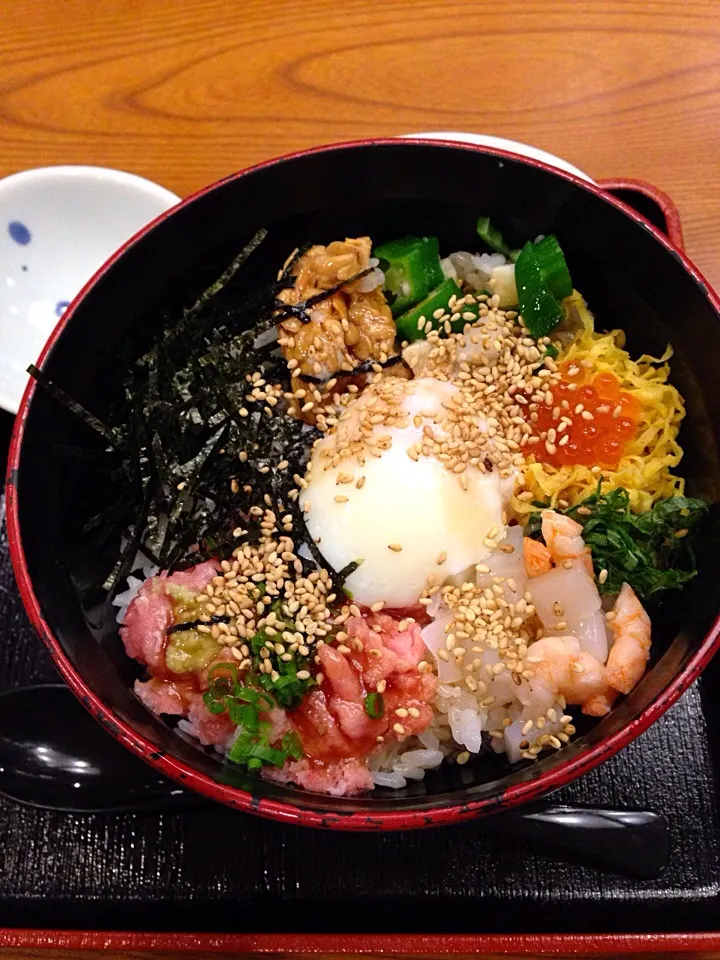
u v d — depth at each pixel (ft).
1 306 1.07
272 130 1.11
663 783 0.87
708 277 1.05
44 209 1.08
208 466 0.91
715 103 1.10
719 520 0.82
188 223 0.88
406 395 0.91
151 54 1.14
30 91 1.14
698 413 0.86
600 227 0.88
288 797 0.75
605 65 1.12
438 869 0.86
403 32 1.14
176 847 0.87
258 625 0.84
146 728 0.78
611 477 0.88
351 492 0.88
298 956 0.89
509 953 0.83
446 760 0.86
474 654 0.83
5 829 0.88
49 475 0.84
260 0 1.16
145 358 0.93
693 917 0.85
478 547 0.87
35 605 0.77
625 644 0.79
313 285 0.92
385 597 0.87
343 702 0.81
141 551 0.90
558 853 0.85
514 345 0.93
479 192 0.91
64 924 0.86
